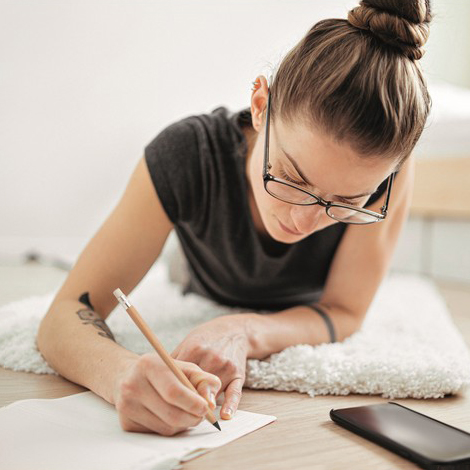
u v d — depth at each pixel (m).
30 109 3.40
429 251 3.44
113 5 3.48
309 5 3.89
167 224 1.31
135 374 0.82
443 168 3.21
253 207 1.32
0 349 1.33
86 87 3.49
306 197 0.96
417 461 0.77
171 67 3.66
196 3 3.65
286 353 1.21
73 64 3.45
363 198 0.98
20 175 3.42
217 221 1.35
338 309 1.45
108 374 0.94
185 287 2.09
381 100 0.87
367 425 0.88
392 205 1.33
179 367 0.87
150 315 1.75
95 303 1.23
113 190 3.62
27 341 1.34
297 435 0.88
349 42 0.92
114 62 3.53
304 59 0.94
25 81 3.37
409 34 0.91
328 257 1.46
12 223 3.44
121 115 3.58
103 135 3.56
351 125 0.87
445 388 1.10
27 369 1.19
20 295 2.26
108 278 1.24
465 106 3.25
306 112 0.90
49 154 3.47
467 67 4.31
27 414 0.90
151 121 3.65
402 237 3.58
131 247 1.26
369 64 0.89
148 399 0.81
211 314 1.79
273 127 0.99
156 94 3.64
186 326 1.65
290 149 0.94
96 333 1.08
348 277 1.43
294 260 1.43
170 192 1.27
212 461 0.77
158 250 1.33
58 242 3.54
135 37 3.55
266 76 1.09
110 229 1.26
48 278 2.80
